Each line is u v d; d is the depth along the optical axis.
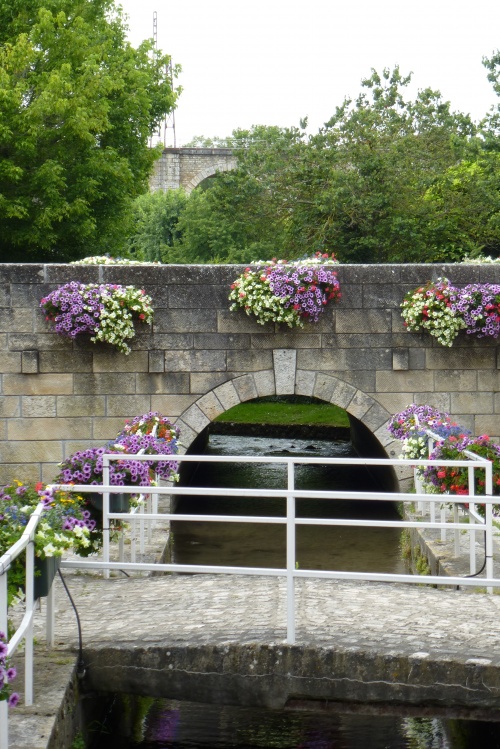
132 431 11.16
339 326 12.41
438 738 6.75
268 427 25.98
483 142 23.52
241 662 5.61
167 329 12.39
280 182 24.80
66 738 5.00
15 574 4.90
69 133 19.42
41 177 18.97
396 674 5.48
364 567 11.16
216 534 13.48
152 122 24.14
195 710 7.34
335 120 25.27
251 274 12.17
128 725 6.91
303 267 12.20
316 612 6.49
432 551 8.98
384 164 23.03
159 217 42.38
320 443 24.47
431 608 6.68
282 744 6.52
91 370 12.38
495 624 6.20
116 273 12.32
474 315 11.98
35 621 6.32
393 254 23.56
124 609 6.65
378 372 12.46
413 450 10.66
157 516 6.89
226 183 25.34
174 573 8.66
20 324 12.30
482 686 5.39
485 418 12.48
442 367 12.45
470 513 8.02
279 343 12.42
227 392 12.45
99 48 20.94
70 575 8.00
